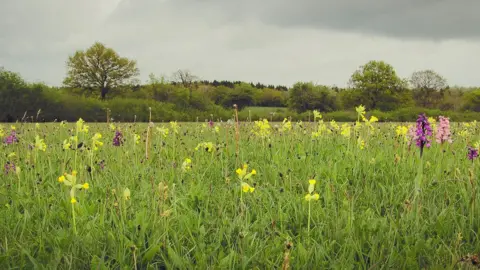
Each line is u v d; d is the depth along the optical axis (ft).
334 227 13.12
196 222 13.62
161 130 30.53
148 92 215.31
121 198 15.21
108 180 19.42
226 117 179.22
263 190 17.53
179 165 22.84
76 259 10.93
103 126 62.34
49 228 13.73
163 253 11.73
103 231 12.67
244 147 29.58
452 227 13.46
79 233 12.61
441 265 10.25
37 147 20.66
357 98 251.80
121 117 154.30
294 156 25.31
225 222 13.53
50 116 147.54
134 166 22.57
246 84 283.18
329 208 15.62
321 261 11.02
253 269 10.27
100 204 15.06
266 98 294.25
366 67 255.50
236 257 11.12
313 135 32.78
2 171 21.70
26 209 14.46
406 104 248.32
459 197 16.92
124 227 12.75
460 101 235.61
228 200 16.49
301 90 246.06
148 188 17.53
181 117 167.63
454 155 23.94
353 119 189.26
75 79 238.68
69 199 15.30
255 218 15.03
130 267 10.82
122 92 239.30
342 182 19.69
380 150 27.32
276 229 13.24
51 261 10.46
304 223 14.43
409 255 11.25
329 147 30.19
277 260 10.89
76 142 19.35
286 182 18.57
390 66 250.98
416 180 14.76
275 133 35.63
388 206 16.14
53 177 20.58
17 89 143.33
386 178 19.48
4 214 14.56
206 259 11.12
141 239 12.24
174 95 202.59
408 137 22.66
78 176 19.36
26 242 11.81
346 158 23.82
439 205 15.35
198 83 261.85
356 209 15.49
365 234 12.55
